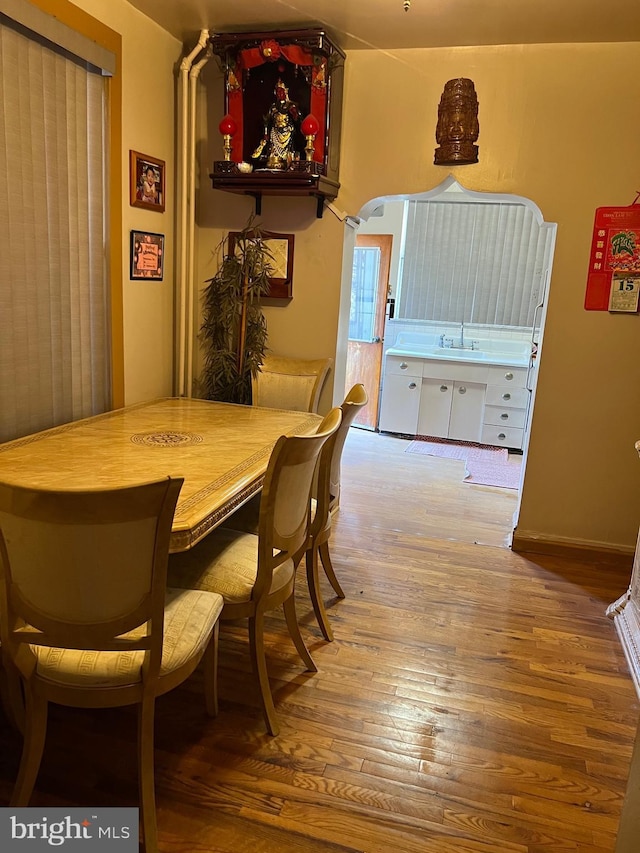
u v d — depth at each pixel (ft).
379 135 11.05
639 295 10.43
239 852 5.18
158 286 11.48
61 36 8.14
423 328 20.84
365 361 20.57
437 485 15.19
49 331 8.74
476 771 6.20
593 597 9.93
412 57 10.66
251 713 6.87
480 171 10.71
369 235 19.94
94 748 6.26
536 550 11.51
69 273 9.02
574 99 10.16
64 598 4.58
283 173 10.28
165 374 12.03
